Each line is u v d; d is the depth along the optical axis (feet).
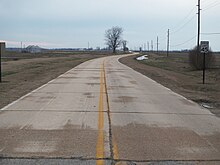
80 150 19.43
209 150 19.98
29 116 29.09
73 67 117.91
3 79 66.54
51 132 23.58
